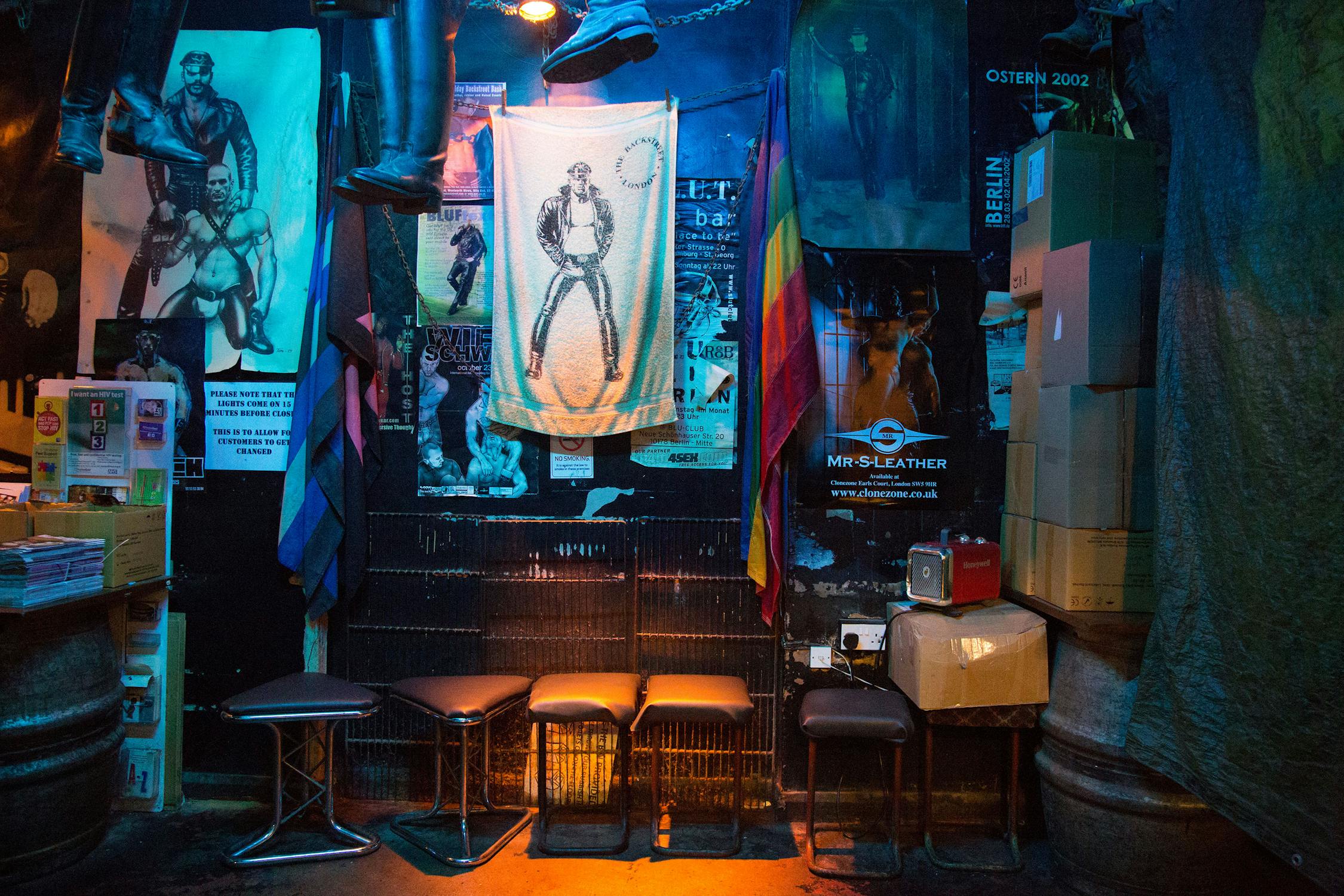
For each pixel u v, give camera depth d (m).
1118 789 2.71
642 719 2.94
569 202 3.35
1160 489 2.45
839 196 3.32
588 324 3.34
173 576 3.50
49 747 2.88
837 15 3.32
